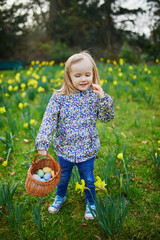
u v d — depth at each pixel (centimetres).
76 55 179
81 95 186
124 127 403
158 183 257
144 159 305
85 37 1587
